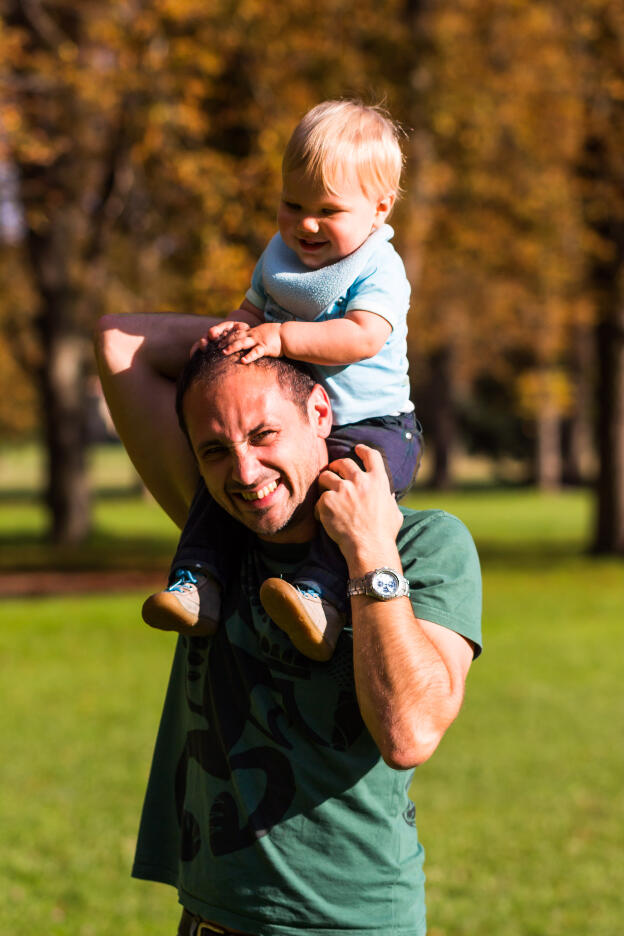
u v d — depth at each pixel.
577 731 10.72
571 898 6.57
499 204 21.06
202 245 17.58
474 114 18.95
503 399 53.72
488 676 13.16
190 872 2.55
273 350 2.42
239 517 2.44
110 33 16.69
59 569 22.89
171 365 2.90
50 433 27.08
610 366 23.50
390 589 2.29
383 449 2.56
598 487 24.08
